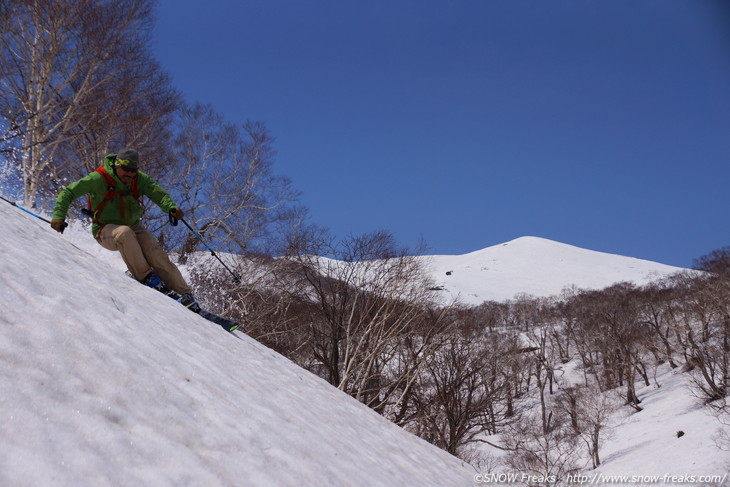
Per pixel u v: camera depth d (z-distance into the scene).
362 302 22.33
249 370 4.24
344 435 4.14
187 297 5.48
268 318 21.69
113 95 21.75
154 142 23.23
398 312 22.17
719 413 42.31
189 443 2.21
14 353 2.09
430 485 4.32
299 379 5.31
